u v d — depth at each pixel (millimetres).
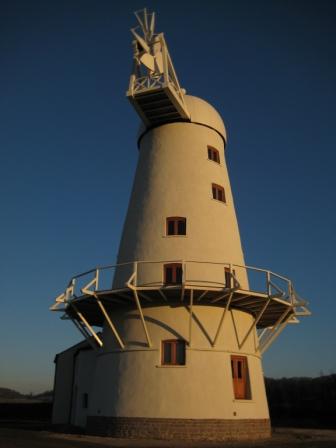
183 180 21703
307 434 21469
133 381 18359
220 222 21422
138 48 21922
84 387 25438
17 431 19781
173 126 23109
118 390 18547
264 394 19984
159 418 17438
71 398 28609
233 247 21469
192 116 23141
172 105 21906
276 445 15648
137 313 19547
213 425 17375
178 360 18422
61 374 29688
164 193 21547
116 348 19516
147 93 20938
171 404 17562
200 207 21188
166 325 18859
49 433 19469
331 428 28156
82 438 17281
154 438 17219
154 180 22141
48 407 38656
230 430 17562
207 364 18266
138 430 17516
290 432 22797
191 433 17141
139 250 20750
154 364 18328
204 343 18562
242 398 18688
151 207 21484
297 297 19688
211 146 23203
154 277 19641
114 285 21188
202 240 20406
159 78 21391
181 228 20672
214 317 19172
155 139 23266
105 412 18656
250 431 18141
